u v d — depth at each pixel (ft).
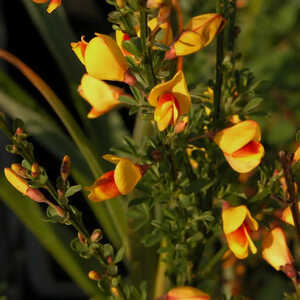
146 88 1.33
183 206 1.41
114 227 1.85
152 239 1.47
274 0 2.74
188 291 1.36
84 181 1.82
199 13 2.22
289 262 1.38
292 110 2.44
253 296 1.97
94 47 1.33
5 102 1.86
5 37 3.30
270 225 1.46
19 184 1.34
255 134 1.33
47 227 1.81
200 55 2.18
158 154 1.36
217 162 1.44
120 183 1.32
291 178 1.34
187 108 1.32
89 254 1.36
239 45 2.30
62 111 1.61
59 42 1.88
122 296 1.40
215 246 1.84
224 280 1.87
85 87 1.48
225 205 1.36
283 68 2.54
